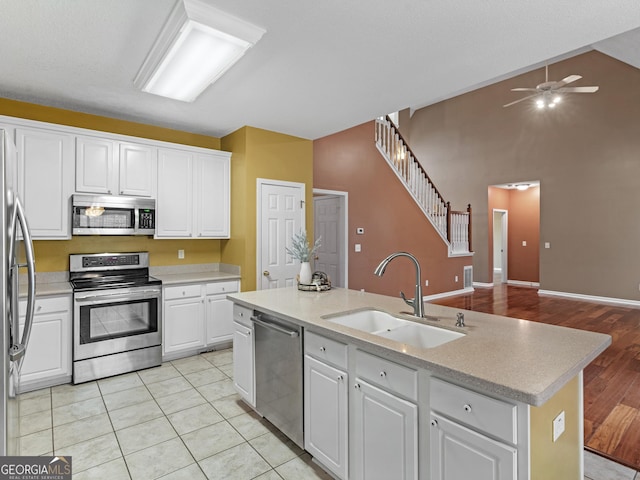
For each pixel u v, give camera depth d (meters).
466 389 1.24
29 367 2.84
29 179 2.98
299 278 3.02
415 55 2.40
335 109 3.42
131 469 1.97
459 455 1.26
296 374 2.08
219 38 2.04
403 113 10.02
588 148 6.97
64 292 2.98
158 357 3.45
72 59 2.48
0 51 2.37
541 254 7.59
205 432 2.34
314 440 1.96
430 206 7.15
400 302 2.46
